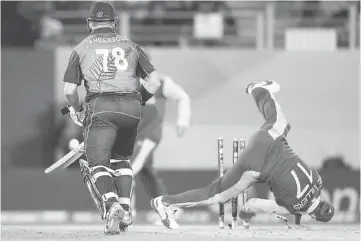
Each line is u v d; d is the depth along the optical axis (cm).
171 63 5197
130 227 3225
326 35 5356
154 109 3609
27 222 4684
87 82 2441
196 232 2583
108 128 2412
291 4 5441
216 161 5200
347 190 4709
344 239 2231
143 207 4603
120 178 2500
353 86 5278
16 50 5391
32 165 5138
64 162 2614
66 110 2519
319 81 5281
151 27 5328
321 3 5450
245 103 5231
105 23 2488
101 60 2423
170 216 2909
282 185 2653
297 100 5275
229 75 5231
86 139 2427
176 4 5366
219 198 2741
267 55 5244
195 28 5347
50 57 5175
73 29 5447
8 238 2381
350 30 5316
